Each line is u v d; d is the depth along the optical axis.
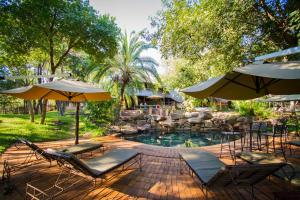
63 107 24.83
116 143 8.37
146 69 16.27
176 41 10.48
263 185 3.97
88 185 4.03
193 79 20.03
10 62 13.03
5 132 9.43
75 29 11.00
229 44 8.23
